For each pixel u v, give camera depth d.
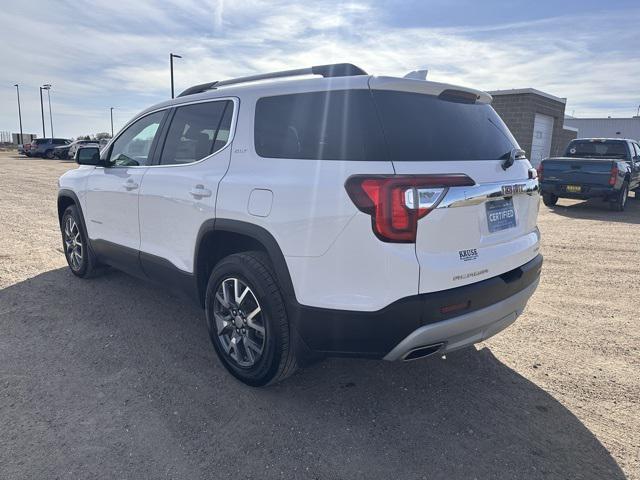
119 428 2.70
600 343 3.88
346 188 2.48
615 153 13.01
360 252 2.46
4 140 69.44
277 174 2.81
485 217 2.74
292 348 2.83
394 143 2.51
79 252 5.18
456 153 2.70
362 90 2.62
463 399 3.06
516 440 2.65
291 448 2.57
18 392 3.04
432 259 2.47
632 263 6.38
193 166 3.45
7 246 6.72
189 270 3.49
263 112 3.06
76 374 3.27
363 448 2.58
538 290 5.23
